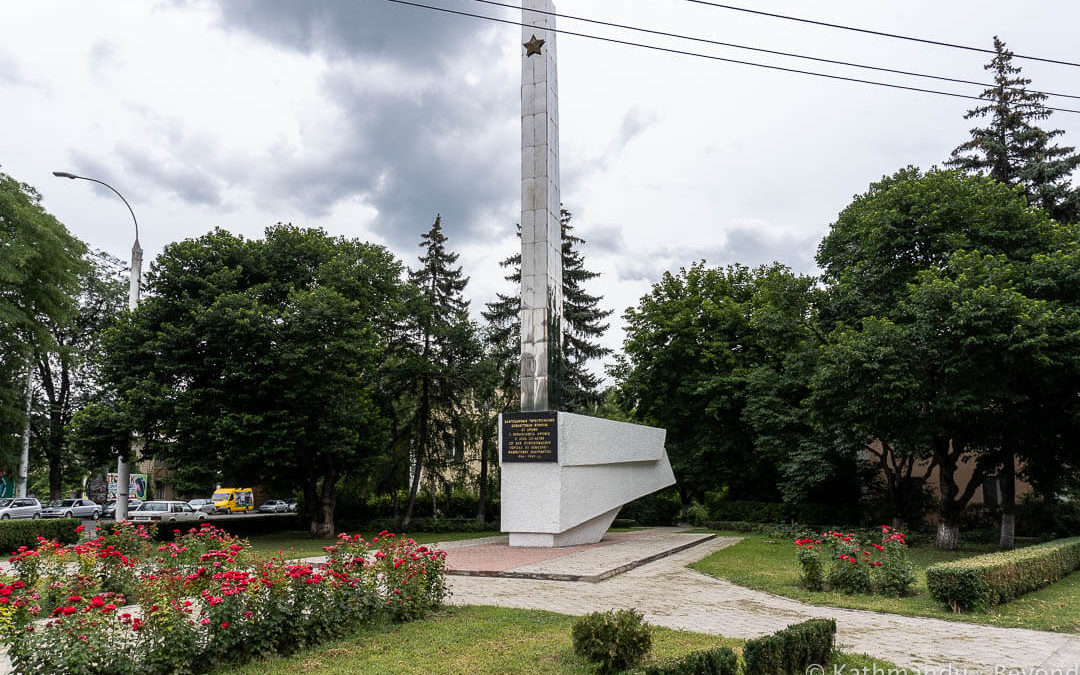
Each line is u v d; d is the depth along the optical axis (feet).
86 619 22.52
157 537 85.71
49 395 135.74
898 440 65.51
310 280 89.56
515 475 66.54
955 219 73.20
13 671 20.89
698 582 47.98
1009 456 71.61
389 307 96.63
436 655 26.66
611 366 125.49
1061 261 61.62
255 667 25.00
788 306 89.25
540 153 71.56
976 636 31.91
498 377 111.24
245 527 99.50
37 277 95.61
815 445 85.25
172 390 77.51
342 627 29.55
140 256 79.92
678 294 114.52
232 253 84.99
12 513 122.42
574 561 54.80
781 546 73.97
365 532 100.42
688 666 19.88
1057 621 35.09
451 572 50.34
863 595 42.01
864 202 89.71
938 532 72.69
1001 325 56.29
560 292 72.95
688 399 109.29
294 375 79.87
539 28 73.00
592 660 24.93
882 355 59.41
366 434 92.53
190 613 25.07
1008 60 116.57
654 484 83.46
